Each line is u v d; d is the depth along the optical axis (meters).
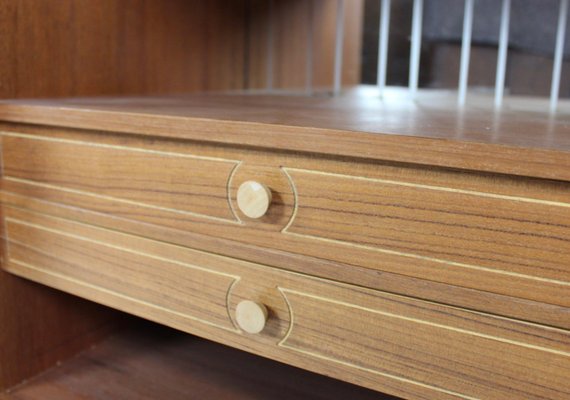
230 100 0.67
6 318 0.64
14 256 0.60
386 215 0.38
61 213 0.54
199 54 0.84
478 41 0.84
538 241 0.34
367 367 0.41
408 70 0.90
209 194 0.45
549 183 0.33
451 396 0.39
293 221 0.42
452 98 0.79
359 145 0.37
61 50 0.64
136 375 0.69
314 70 0.97
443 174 0.36
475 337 0.37
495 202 0.35
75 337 0.73
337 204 0.40
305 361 0.44
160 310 0.50
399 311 0.39
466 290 0.37
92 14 0.67
